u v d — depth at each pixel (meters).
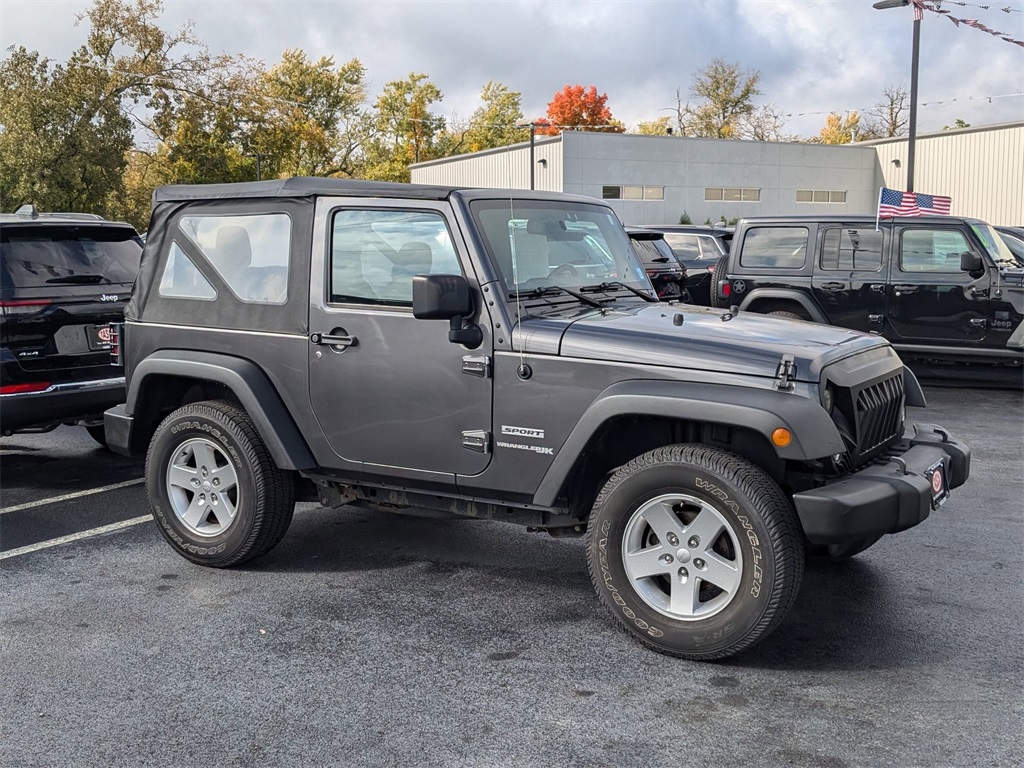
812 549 4.93
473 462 4.34
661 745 3.27
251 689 3.73
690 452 3.85
